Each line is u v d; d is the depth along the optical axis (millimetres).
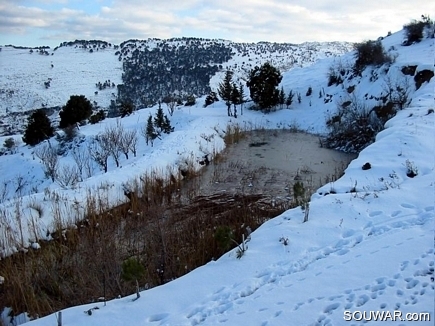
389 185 9797
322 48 184125
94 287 7668
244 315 5086
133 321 5438
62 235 10859
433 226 6836
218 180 16922
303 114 31078
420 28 30484
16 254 9797
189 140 21047
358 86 29031
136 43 193250
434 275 5105
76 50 190250
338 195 9391
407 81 24234
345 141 22609
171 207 13336
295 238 7426
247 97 39406
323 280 5598
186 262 8281
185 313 5441
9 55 177500
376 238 6891
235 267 6656
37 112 33344
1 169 28469
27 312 7109
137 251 9453
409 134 13258
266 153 21844
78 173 22672
